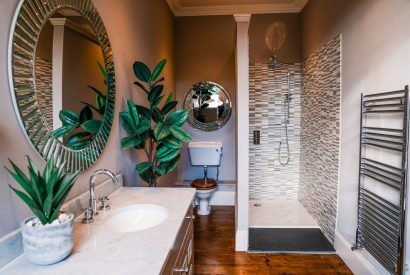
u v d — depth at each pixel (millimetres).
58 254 866
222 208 3869
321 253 2588
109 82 1683
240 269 2340
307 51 3537
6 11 921
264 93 3982
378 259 1877
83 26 1391
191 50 4000
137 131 1749
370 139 1943
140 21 2363
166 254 941
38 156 1061
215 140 4043
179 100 4051
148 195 1633
